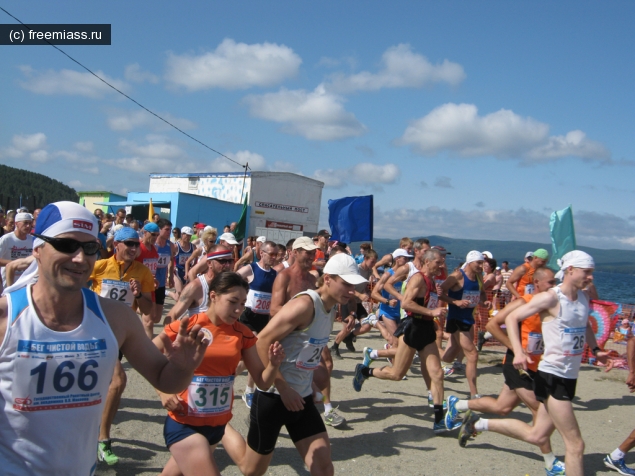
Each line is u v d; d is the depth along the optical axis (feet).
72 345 6.36
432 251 19.57
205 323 10.62
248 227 93.25
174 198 85.87
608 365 15.79
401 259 27.78
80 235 6.30
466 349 21.95
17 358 6.09
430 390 19.24
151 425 17.16
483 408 16.80
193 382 10.36
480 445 17.99
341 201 41.73
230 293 10.46
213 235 32.48
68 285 6.30
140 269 17.24
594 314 26.99
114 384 13.82
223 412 10.68
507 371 16.03
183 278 38.68
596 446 18.86
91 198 118.83
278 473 14.49
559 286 14.01
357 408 21.11
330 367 18.86
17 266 16.37
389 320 28.02
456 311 22.18
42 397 6.20
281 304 17.39
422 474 15.35
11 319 6.16
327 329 12.17
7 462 6.15
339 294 11.88
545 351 13.98
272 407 11.48
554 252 30.25
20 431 6.15
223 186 98.27
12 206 93.25
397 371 19.99
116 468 13.80
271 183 96.94
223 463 14.87
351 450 16.75
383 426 19.17
